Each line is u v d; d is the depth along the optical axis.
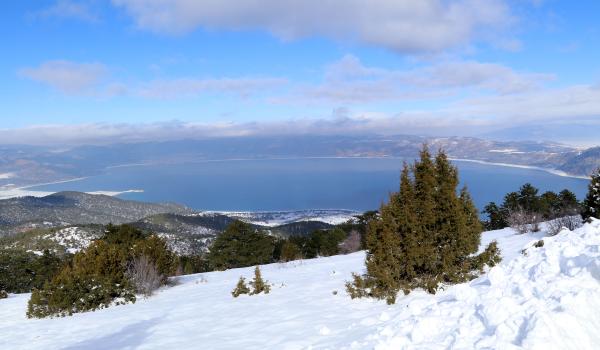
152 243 18.47
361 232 39.81
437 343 5.41
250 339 8.07
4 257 43.00
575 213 19.94
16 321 13.11
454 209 10.00
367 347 6.12
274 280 15.29
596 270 6.05
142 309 12.85
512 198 34.12
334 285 12.41
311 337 7.53
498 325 5.11
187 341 8.59
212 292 14.73
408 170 10.62
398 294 9.59
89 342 9.47
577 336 4.54
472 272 10.05
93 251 16.64
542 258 7.98
